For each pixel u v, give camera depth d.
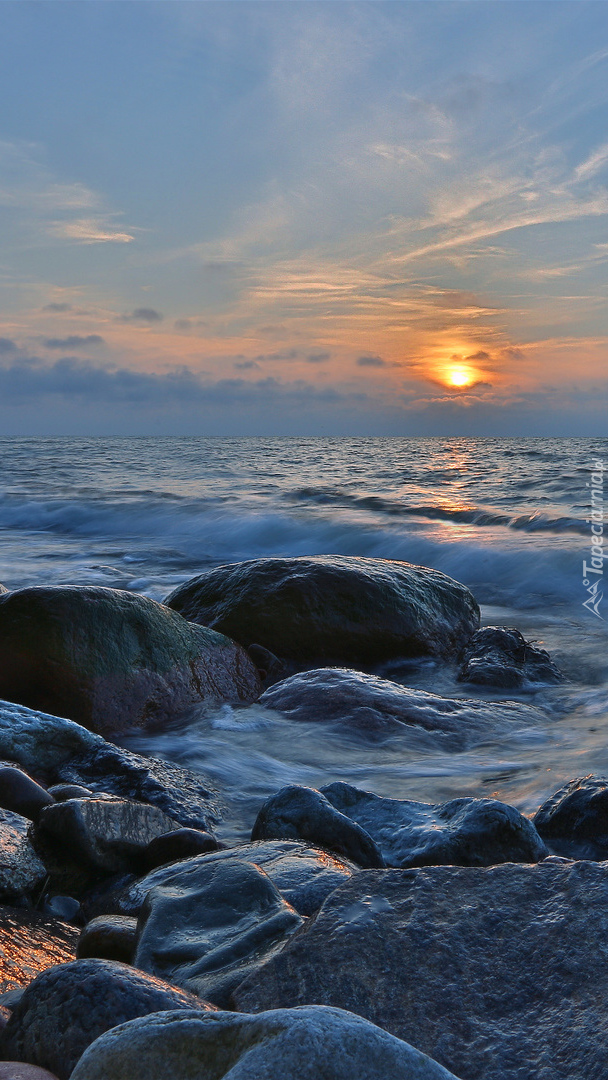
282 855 2.96
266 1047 1.29
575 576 10.56
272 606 7.29
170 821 3.73
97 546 14.34
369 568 7.78
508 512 16.11
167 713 5.70
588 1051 1.72
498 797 4.44
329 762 4.95
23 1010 1.91
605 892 2.22
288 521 15.41
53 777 4.42
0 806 3.70
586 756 5.02
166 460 39.16
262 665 6.84
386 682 6.09
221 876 2.62
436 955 2.04
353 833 3.28
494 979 1.96
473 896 2.25
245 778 4.74
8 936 2.71
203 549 14.03
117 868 3.38
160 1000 1.87
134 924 2.54
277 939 2.26
